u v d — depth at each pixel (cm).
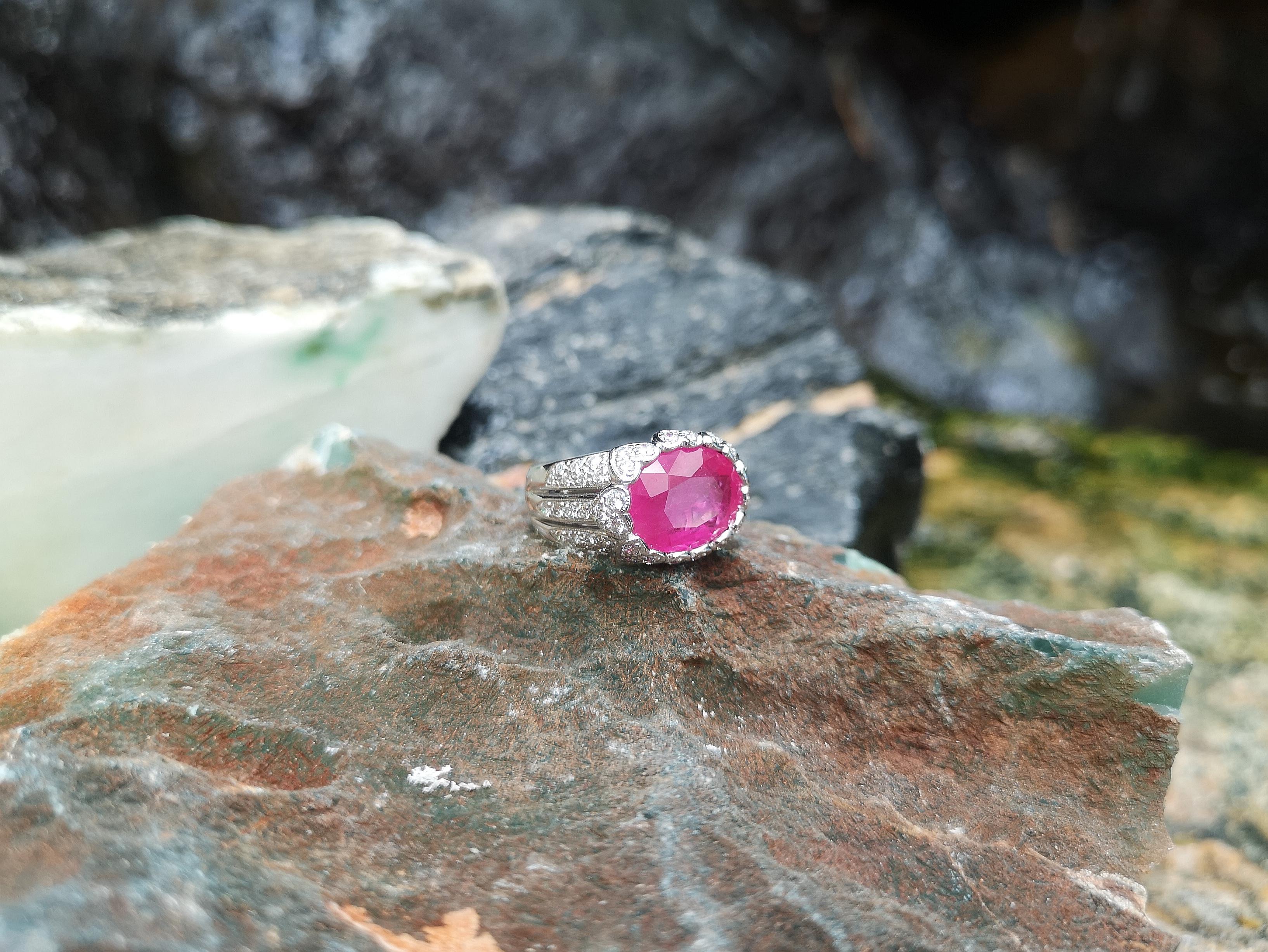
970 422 33
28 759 12
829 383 21
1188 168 42
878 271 37
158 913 11
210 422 16
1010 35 41
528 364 20
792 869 12
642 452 14
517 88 30
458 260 18
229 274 18
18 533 16
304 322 16
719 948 11
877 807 13
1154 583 24
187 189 29
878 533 20
